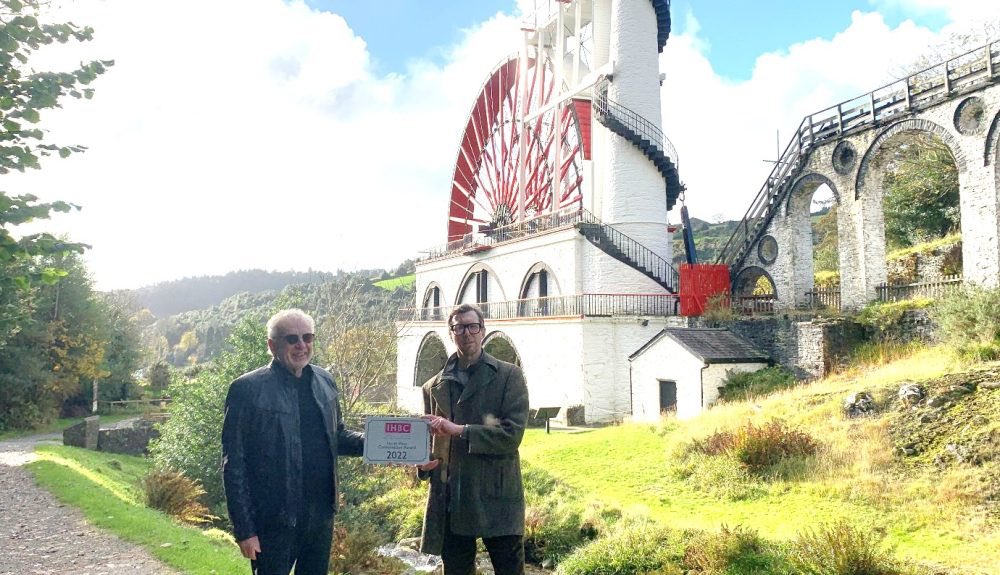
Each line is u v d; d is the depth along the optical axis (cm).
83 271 4344
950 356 1614
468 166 5125
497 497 417
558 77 3816
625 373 2814
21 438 3083
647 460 1623
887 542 945
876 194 2392
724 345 2328
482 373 426
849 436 1364
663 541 1034
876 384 1582
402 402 4616
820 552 846
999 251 1891
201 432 1805
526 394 430
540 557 1255
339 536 1212
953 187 3331
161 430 1986
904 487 1121
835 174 2508
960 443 1178
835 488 1177
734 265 3009
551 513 1373
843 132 2472
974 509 996
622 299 2992
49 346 4041
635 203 3180
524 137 4056
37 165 534
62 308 4091
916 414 1335
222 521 1680
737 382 2172
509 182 4466
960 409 1288
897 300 2244
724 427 1619
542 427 2706
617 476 1534
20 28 511
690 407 2234
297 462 400
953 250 2692
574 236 3120
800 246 2723
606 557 1019
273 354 421
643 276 3069
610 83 3281
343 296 2398
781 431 1395
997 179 1916
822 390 1767
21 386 3600
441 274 4550
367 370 2302
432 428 396
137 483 1712
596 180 3625
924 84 2219
